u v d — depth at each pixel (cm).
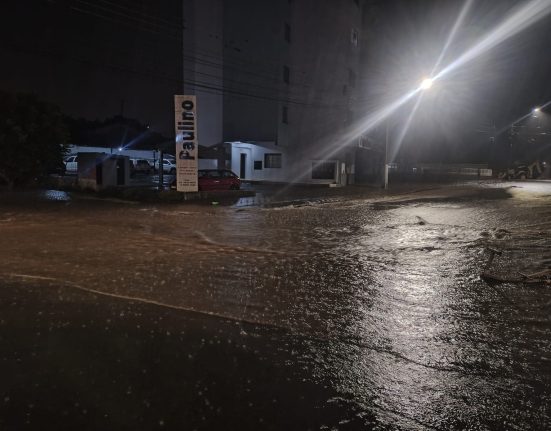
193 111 2069
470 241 1077
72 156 3906
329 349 448
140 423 314
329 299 614
